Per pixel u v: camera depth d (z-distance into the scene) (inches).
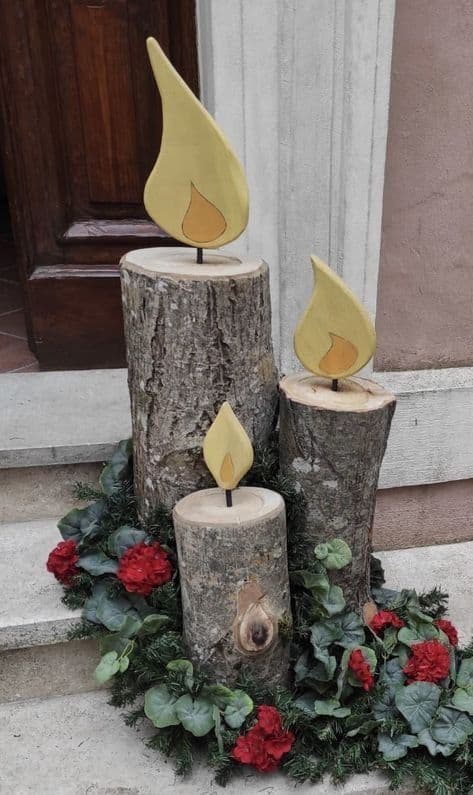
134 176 83.8
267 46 65.3
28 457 70.7
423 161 71.4
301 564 59.2
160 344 55.7
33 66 78.3
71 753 57.6
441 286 76.3
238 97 67.0
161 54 49.8
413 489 81.5
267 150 69.0
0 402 81.2
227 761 53.3
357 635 58.9
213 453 53.3
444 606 70.5
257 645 53.6
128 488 66.6
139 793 54.0
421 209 73.0
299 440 56.6
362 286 73.3
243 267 56.4
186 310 54.2
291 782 54.6
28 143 81.3
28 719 60.9
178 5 76.1
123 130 81.6
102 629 59.9
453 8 66.7
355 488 57.7
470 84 69.5
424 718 55.2
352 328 54.3
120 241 86.0
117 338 89.9
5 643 60.4
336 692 56.4
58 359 90.4
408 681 57.9
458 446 79.0
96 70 78.7
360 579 62.0
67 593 62.5
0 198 199.3
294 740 55.2
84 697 63.4
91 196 84.5
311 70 66.0
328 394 56.8
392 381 77.0
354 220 70.7
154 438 59.6
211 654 54.7
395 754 53.9
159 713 53.4
